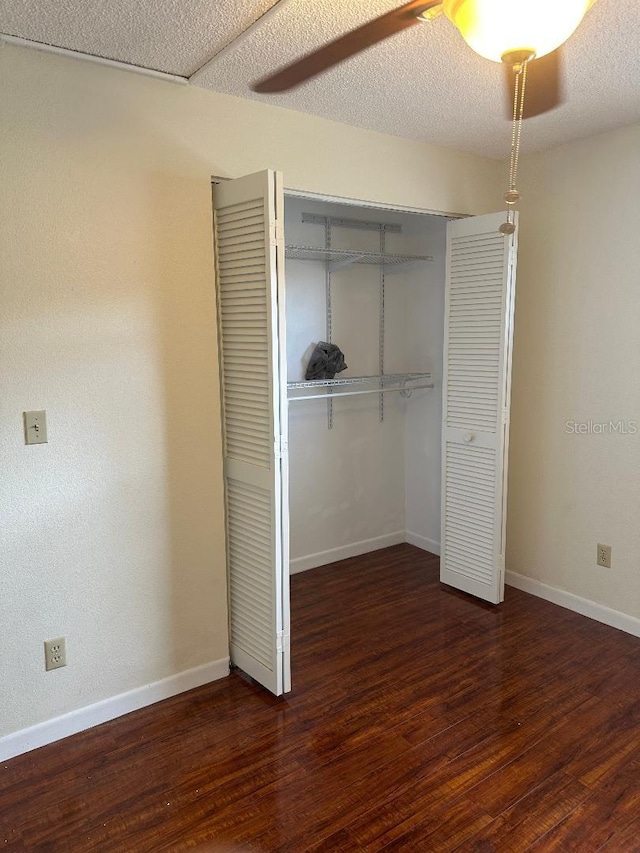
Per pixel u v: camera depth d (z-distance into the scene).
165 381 2.26
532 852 1.67
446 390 3.21
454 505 3.28
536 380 3.14
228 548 2.54
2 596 2.01
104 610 2.22
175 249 2.23
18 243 1.92
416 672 2.55
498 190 3.23
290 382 3.23
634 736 2.13
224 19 1.71
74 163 1.99
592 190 2.81
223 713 2.29
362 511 3.88
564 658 2.64
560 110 2.43
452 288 3.10
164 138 2.16
